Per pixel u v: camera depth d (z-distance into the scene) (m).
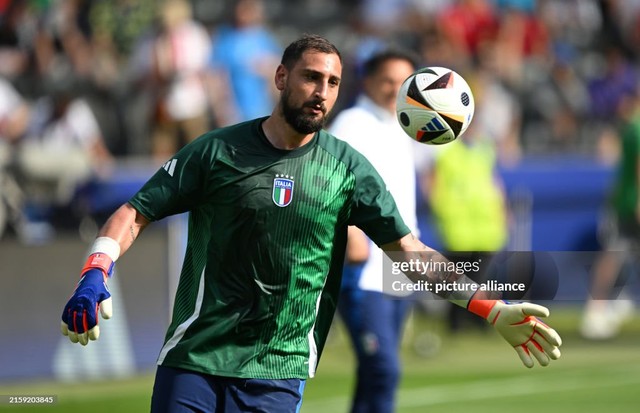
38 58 47.91
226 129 16.14
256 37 49.03
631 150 46.84
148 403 32.75
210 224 15.91
